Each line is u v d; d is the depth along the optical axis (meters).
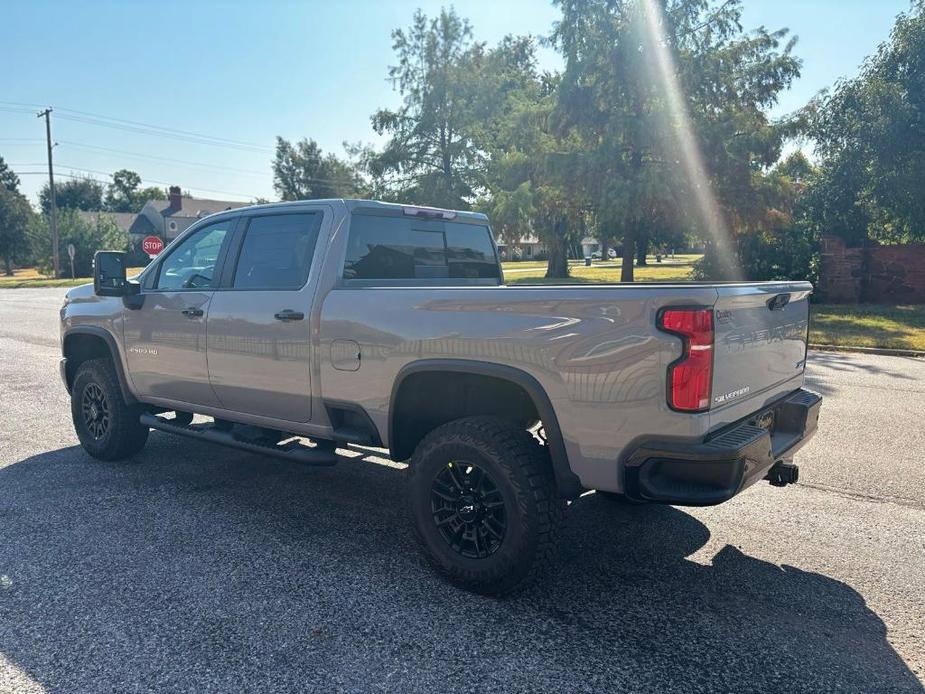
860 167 19.34
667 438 2.91
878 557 3.90
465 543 3.52
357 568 3.72
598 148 20.25
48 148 45.84
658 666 2.82
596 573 3.70
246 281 4.52
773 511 4.62
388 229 4.47
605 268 47.25
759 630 3.12
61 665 2.79
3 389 8.84
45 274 53.88
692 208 20.09
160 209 82.38
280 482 5.19
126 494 4.89
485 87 37.66
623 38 20.38
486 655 2.89
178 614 3.20
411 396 3.80
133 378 5.30
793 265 19.50
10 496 4.83
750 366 3.32
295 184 72.75
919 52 18.88
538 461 3.29
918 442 6.19
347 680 2.70
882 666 2.83
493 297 3.33
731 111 20.61
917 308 17.41
